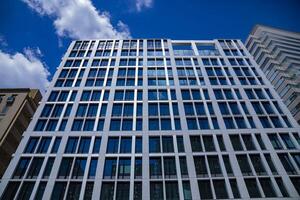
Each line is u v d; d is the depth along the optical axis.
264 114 40.97
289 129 38.28
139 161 33.06
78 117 39.16
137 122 38.62
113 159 33.34
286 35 72.62
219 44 58.12
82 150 34.47
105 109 40.97
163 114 40.19
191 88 45.31
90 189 29.83
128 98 43.09
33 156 33.19
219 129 37.72
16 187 29.78
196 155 33.72
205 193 29.61
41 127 37.66
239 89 45.78
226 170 32.25
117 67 49.56
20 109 43.47
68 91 44.12
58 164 32.12
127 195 29.47
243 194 29.12
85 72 48.03
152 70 49.41
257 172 32.34
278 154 34.59
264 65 68.00
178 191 29.81
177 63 51.75
